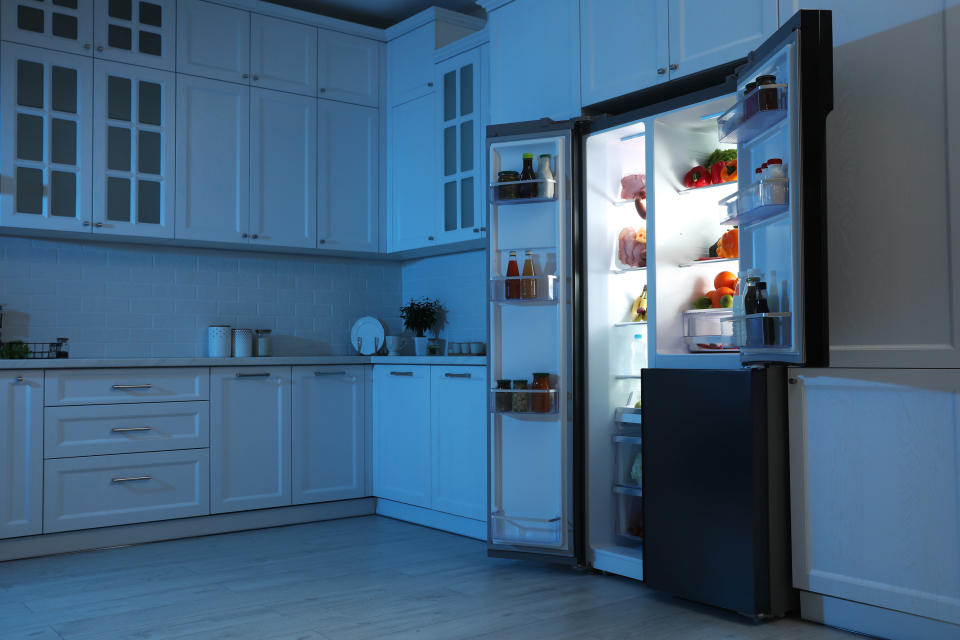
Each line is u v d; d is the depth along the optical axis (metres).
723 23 3.07
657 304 3.29
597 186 3.58
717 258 3.27
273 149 4.76
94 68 4.25
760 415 2.80
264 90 4.74
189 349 4.79
